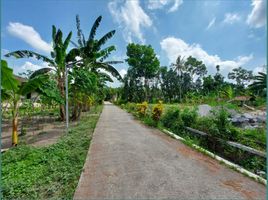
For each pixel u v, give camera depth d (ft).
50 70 43.83
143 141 25.04
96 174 14.33
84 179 13.46
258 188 12.22
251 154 17.21
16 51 38.27
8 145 23.82
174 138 26.81
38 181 12.87
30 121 46.03
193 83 223.10
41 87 28.19
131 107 81.41
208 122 24.68
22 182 12.53
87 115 61.87
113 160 17.47
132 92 163.02
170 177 13.80
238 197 11.12
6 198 10.93
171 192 11.69
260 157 16.33
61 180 13.08
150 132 31.63
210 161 17.24
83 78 40.47
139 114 53.57
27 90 22.86
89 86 41.70
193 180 13.34
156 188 12.18
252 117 31.96
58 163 16.11
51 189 11.80
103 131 32.35
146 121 41.32
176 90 203.72
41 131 33.88
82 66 49.67
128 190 11.93
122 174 14.34
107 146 22.45
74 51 47.62
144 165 16.21
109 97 285.84
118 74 52.95
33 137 28.84
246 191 11.84
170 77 208.13
